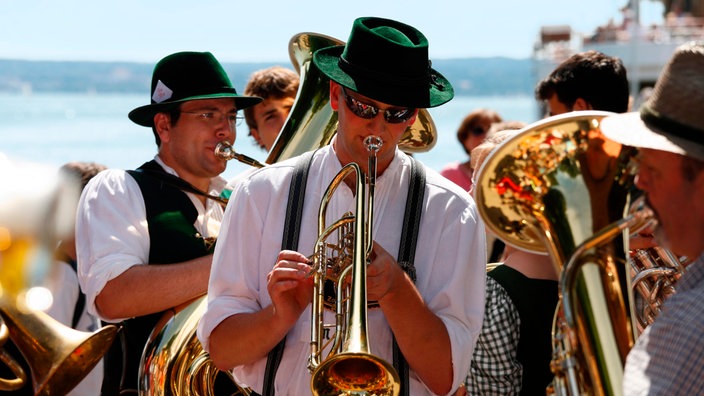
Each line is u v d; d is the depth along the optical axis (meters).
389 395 2.33
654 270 2.94
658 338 2.00
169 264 3.65
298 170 2.85
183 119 3.79
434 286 2.79
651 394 1.95
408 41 2.70
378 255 2.57
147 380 3.35
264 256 2.80
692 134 2.06
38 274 3.60
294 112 3.76
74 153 34.62
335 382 2.38
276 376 2.77
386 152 2.73
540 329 2.97
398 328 2.63
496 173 2.49
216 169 3.83
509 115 88.56
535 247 2.61
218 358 2.74
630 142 2.13
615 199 2.44
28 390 4.00
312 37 3.93
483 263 2.84
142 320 3.76
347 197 2.80
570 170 2.45
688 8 24.67
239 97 3.83
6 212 3.51
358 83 2.63
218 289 2.80
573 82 3.96
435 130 3.62
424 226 2.80
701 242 2.11
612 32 21.22
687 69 2.09
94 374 4.53
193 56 3.83
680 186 2.11
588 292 2.28
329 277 2.62
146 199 3.74
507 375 2.96
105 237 3.62
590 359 2.25
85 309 4.40
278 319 2.59
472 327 2.78
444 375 2.69
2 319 3.48
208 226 3.85
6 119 78.56
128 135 47.47
